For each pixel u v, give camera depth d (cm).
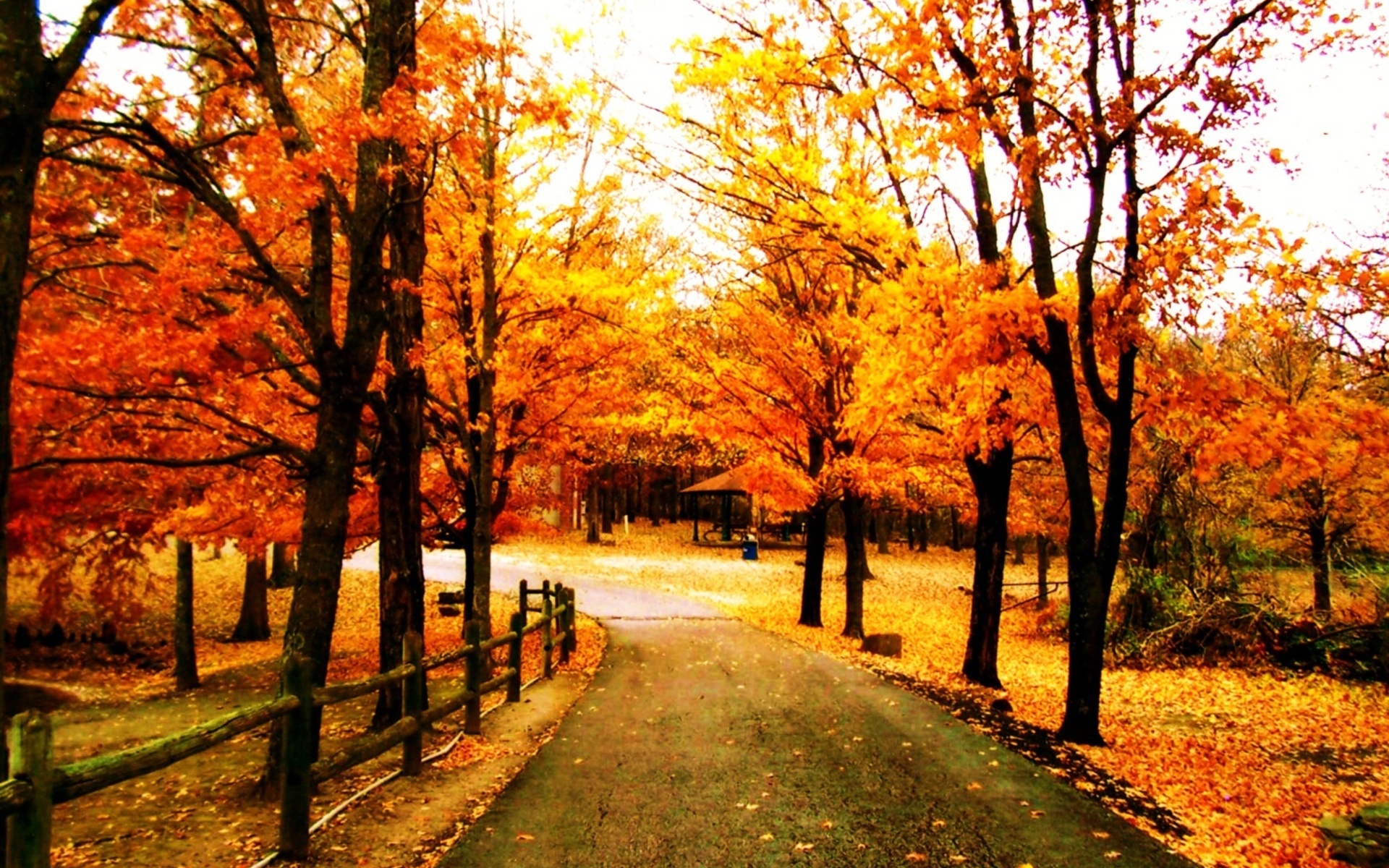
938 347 837
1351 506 1642
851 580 1644
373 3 706
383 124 564
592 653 1350
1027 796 616
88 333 686
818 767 687
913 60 747
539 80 727
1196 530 1684
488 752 732
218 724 399
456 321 1155
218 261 716
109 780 329
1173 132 691
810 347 1442
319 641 613
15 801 289
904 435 1516
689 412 1526
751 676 1120
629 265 1329
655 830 538
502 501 1358
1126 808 605
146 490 934
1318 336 1401
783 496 1597
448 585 2489
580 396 1362
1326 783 746
